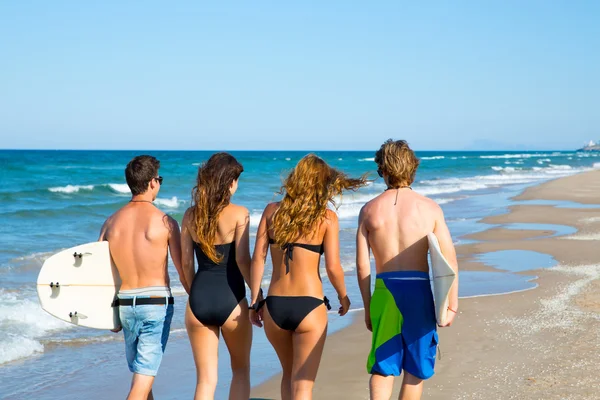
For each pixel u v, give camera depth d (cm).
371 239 389
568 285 897
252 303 410
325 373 552
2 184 3338
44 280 402
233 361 428
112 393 520
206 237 403
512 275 994
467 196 2839
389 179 395
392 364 373
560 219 1806
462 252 1242
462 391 488
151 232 406
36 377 554
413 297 373
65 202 2409
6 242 1380
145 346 402
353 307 814
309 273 395
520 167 7075
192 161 7306
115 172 4597
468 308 767
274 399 499
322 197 392
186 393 513
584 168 7069
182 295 862
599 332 640
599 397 465
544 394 475
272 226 400
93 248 410
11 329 685
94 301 409
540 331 655
